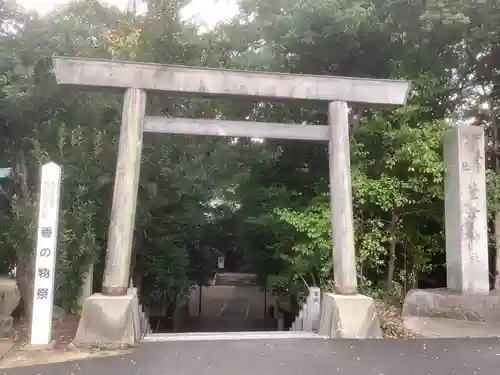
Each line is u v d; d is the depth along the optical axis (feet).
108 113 30.50
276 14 35.19
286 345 21.79
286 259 33.88
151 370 17.76
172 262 45.06
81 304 30.30
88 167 29.37
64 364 18.62
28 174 28.27
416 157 29.48
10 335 23.53
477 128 29.53
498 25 30.17
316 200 32.42
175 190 37.24
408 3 29.81
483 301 28.22
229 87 25.52
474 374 17.53
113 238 23.47
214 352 20.44
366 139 32.45
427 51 32.94
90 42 29.94
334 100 26.40
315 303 28.35
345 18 29.63
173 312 57.62
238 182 42.22
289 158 36.63
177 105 34.24
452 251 29.68
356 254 31.99
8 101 25.73
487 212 30.73
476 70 35.01
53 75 26.84
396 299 32.65
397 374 17.51
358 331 23.54
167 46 32.40
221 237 60.39
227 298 107.14
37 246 21.68
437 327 26.13
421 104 32.09
